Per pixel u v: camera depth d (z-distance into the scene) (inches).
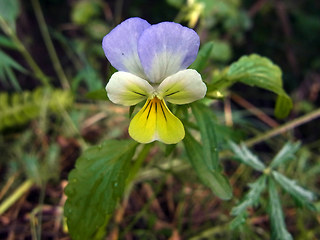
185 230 3.4
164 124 1.9
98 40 4.8
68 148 3.8
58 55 4.9
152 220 3.2
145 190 3.6
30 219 3.2
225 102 4.3
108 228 3.2
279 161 2.7
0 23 3.6
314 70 5.1
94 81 3.8
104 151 2.3
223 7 4.5
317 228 3.4
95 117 4.1
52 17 5.2
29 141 3.8
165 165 3.6
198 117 2.3
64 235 3.1
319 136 4.5
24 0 5.1
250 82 2.5
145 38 1.8
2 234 3.2
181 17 4.2
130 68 2.0
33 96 3.9
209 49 2.4
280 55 5.3
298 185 2.7
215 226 3.4
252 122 4.5
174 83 1.9
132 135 1.9
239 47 5.2
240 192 3.7
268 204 2.6
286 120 4.6
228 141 2.8
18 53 4.7
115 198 2.3
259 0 5.6
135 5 5.4
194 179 3.6
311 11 5.7
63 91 4.0
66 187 2.2
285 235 2.5
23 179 3.5
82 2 4.8
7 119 3.8
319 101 4.8
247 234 3.1
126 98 1.9
